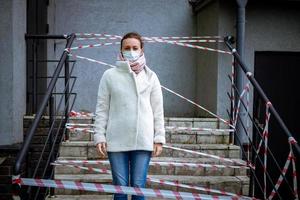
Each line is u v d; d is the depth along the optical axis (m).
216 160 4.68
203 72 6.39
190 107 6.83
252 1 5.90
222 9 5.72
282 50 6.02
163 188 4.27
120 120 3.00
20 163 2.58
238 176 4.55
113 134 3.01
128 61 3.03
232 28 5.75
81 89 6.62
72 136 5.00
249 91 5.72
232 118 5.23
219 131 5.14
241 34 5.39
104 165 4.46
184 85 6.80
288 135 3.31
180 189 4.29
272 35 6.00
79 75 6.61
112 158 3.02
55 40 6.54
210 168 4.57
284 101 6.11
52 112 4.12
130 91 3.02
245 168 4.50
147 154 3.05
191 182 4.30
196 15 6.71
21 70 5.29
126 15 6.66
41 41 6.37
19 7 5.15
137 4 6.67
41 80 6.37
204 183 4.31
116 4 6.64
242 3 5.39
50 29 6.46
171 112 6.81
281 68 6.11
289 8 6.02
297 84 6.13
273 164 6.00
